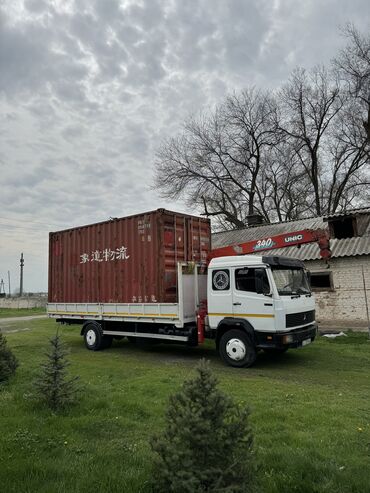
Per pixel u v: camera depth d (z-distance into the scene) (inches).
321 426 200.1
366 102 1152.2
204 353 473.4
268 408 232.2
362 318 598.2
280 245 426.9
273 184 1429.6
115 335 498.0
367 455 162.9
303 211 1427.2
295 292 388.8
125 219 482.9
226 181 1401.3
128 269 473.7
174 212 459.5
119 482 136.9
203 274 454.0
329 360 406.6
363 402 251.8
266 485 135.0
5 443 175.0
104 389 281.4
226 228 1477.6
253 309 374.6
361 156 1243.2
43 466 150.6
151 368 374.6
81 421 206.2
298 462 150.7
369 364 386.0
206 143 1395.2
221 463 119.9
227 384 301.1
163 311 432.5
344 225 676.1
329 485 134.5
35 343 547.5
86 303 516.4
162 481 125.2
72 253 548.7
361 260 605.0
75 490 133.1
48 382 234.4
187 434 120.1
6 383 292.4
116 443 179.0
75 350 512.4
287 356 430.9
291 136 1350.9
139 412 227.1
